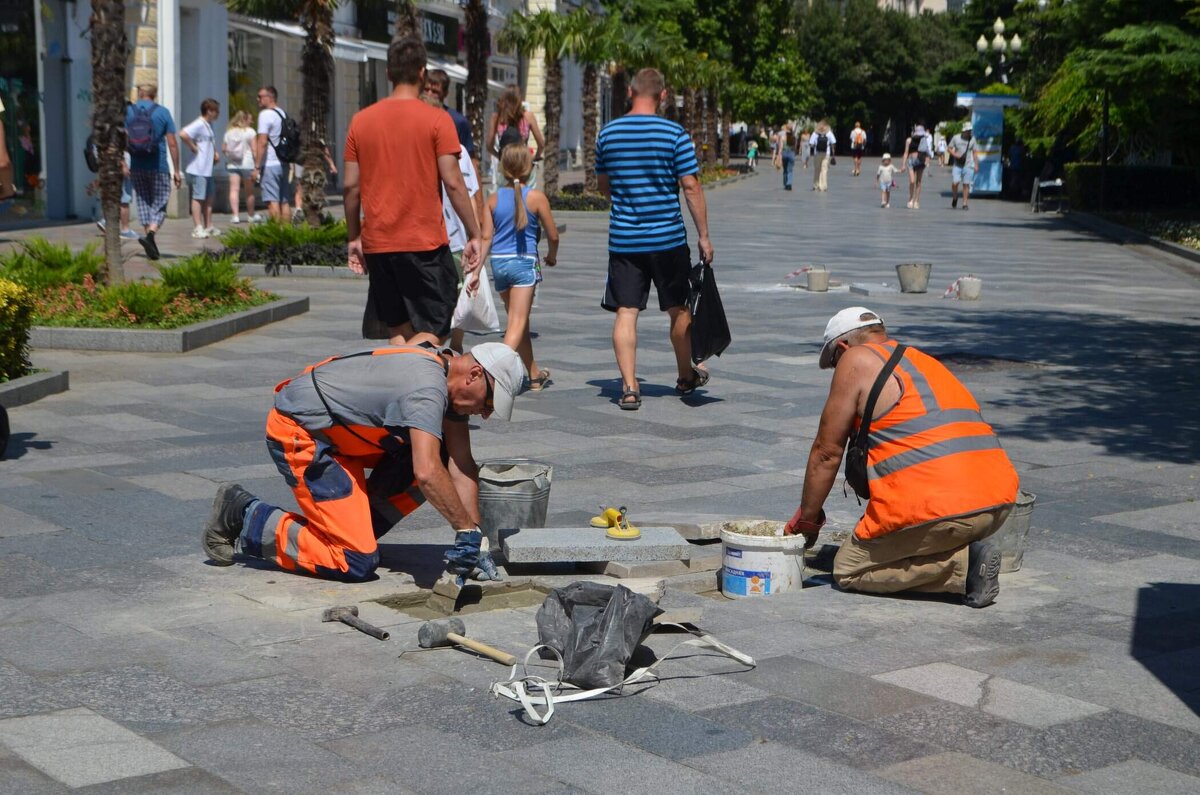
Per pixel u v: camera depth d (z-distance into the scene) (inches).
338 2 709.9
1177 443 333.1
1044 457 316.2
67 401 351.9
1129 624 196.5
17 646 178.9
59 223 899.4
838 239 1023.0
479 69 1023.6
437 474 200.2
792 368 430.6
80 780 139.6
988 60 1894.7
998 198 1736.0
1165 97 1149.7
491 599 206.4
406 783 140.5
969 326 548.1
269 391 370.3
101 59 494.9
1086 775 145.5
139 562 218.7
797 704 163.9
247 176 916.6
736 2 2753.4
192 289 497.4
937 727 157.5
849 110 3841.0
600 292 637.9
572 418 347.9
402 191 303.6
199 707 159.8
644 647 180.9
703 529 240.8
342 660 176.2
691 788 140.2
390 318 314.7
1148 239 1005.2
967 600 205.0
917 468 205.3
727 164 2667.3
